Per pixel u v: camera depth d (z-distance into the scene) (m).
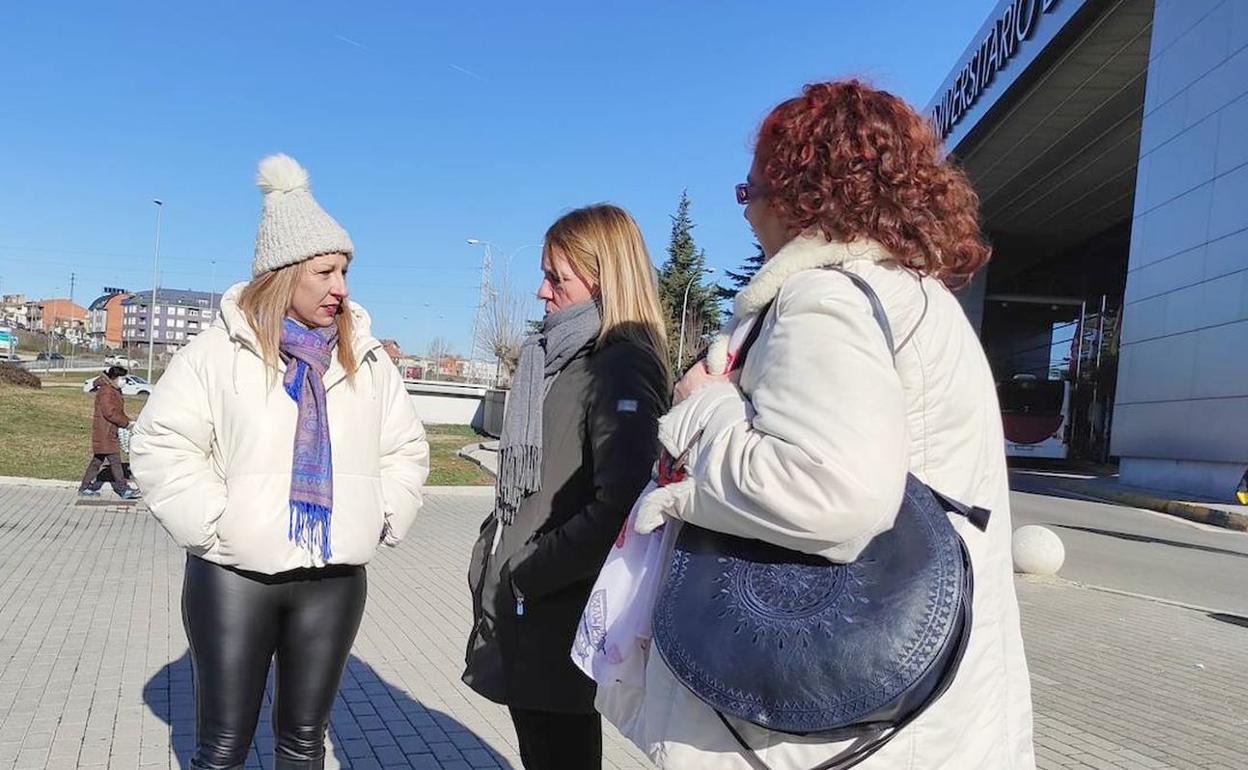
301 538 2.44
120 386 11.30
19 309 154.25
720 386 1.52
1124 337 23.83
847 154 1.45
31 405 24.56
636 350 2.32
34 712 4.05
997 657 1.42
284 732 2.63
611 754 3.95
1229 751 4.30
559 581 2.23
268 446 2.43
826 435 1.25
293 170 2.54
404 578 7.46
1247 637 6.79
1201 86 20.59
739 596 1.35
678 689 1.46
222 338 2.51
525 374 2.46
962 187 1.53
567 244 2.47
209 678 2.44
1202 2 20.70
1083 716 4.74
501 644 2.38
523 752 2.47
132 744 3.73
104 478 11.08
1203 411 19.66
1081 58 25.66
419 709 4.33
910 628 1.25
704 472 1.40
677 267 58.94
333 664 2.62
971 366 1.46
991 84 30.09
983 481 1.46
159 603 6.16
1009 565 1.51
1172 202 21.61
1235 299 18.75
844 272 1.41
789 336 1.36
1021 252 51.59
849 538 1.26
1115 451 23.91
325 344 2.59
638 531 1.50
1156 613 7.50
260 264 2.51
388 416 2.78
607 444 2.20
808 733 1.28
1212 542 13.04
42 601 6.10
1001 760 1.40
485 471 16.80
